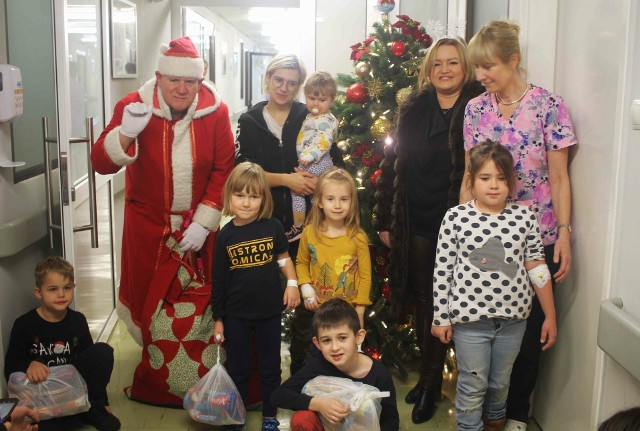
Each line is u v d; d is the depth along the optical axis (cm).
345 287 285
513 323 247
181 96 294
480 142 256
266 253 279
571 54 257
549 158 252
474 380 251
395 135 287
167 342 302
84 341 288
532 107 248
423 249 287
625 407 207
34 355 277
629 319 187
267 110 319
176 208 307
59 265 276
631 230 204
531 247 243
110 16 466
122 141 284
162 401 307
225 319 284
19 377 264
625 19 208
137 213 311
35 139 310
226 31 1110
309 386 221
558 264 256
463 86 274
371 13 486
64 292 277
